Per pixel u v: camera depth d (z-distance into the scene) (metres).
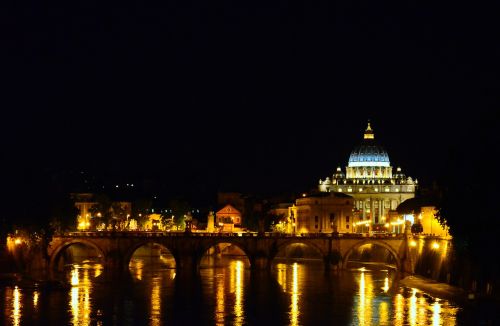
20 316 193.50
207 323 190.00
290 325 187.88
